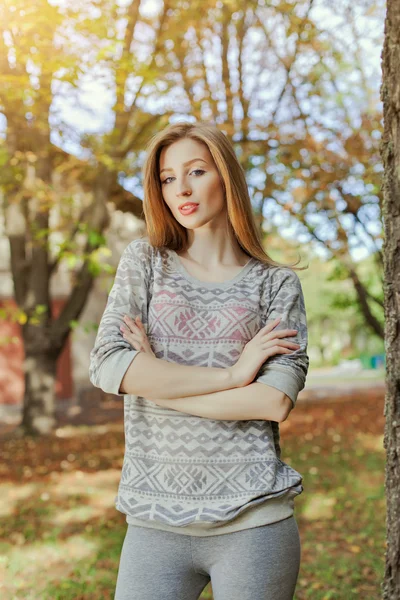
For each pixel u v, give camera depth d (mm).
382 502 6035
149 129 8430
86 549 4816
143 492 1876
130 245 2158
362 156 7480
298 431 10906
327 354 30250
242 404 1837
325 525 5395
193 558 1855
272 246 10297
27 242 11117
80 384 16250
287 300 2029
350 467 7711
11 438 10633
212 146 2031
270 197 8234
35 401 11008
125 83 6254
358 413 12977
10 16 4934
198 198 2047
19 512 5910
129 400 1977
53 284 15984
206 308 1991
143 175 2111
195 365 1931
